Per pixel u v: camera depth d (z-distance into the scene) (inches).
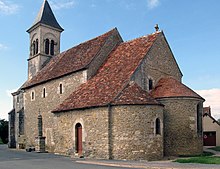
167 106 821.2
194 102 837.2
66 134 863.1
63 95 1007.6
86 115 804.0
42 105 1119.0
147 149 727.7
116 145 734.5
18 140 1298.0
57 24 1430.9
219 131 1547.7
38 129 1094.4
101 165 600.1
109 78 868.6
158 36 935.0
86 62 955.3
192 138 820.0
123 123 735.1
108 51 1008.9
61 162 657.6
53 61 1261.1
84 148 794.8
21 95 1378.0
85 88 896.9
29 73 1406.3
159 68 920.3
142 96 761.0
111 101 748.0
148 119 741.9
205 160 629.0
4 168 550.6
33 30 1424.7
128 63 885.2
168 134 812.6
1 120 2239.2
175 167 527.5
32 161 681.6
